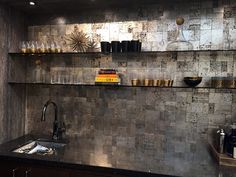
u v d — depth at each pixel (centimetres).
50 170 175
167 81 207
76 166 171
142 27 227
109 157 187
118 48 215
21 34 248
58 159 178
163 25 221
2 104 224
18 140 237
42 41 255
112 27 235
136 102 232
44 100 257
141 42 226
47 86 256
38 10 242
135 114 232
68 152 199
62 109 252
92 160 178
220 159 174
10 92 235
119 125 237
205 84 212
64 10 243
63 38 248
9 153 191
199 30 212
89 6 230
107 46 217
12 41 235
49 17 252
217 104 210
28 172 179
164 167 167
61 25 249
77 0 211
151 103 228
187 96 218
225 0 205
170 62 220
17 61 245
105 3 220
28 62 259
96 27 239
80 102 247
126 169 162
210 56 210
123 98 235
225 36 206
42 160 177
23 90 256
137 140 231
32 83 233
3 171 185
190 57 215
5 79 228
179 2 216
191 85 201
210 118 212
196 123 216
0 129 222
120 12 232
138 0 211
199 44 212
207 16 210
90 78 243
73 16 245
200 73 213
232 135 182
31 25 258
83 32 243
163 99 224
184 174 155
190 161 181
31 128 260
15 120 244
